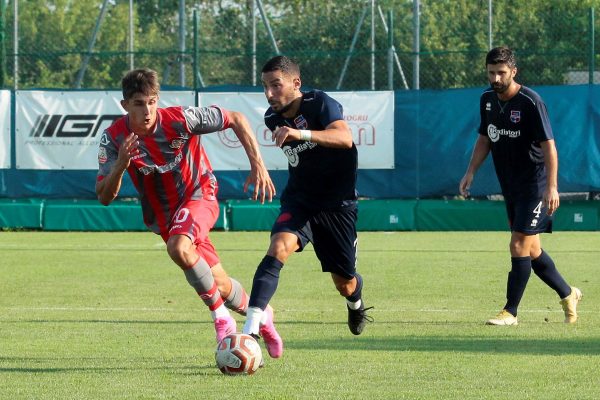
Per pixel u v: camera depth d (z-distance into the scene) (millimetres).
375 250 30219
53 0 63125
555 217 36438
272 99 12688
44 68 49125
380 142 36719
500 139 16688
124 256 28859
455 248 30812
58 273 24609
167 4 64625
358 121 36719
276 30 50406
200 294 12547
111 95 37094
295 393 10664
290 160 13219
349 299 14312
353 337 14977
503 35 47562
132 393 10695
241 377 11648
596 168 35625
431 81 43469
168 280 23203
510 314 16422
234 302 13586
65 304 19141
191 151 13102
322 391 10781
